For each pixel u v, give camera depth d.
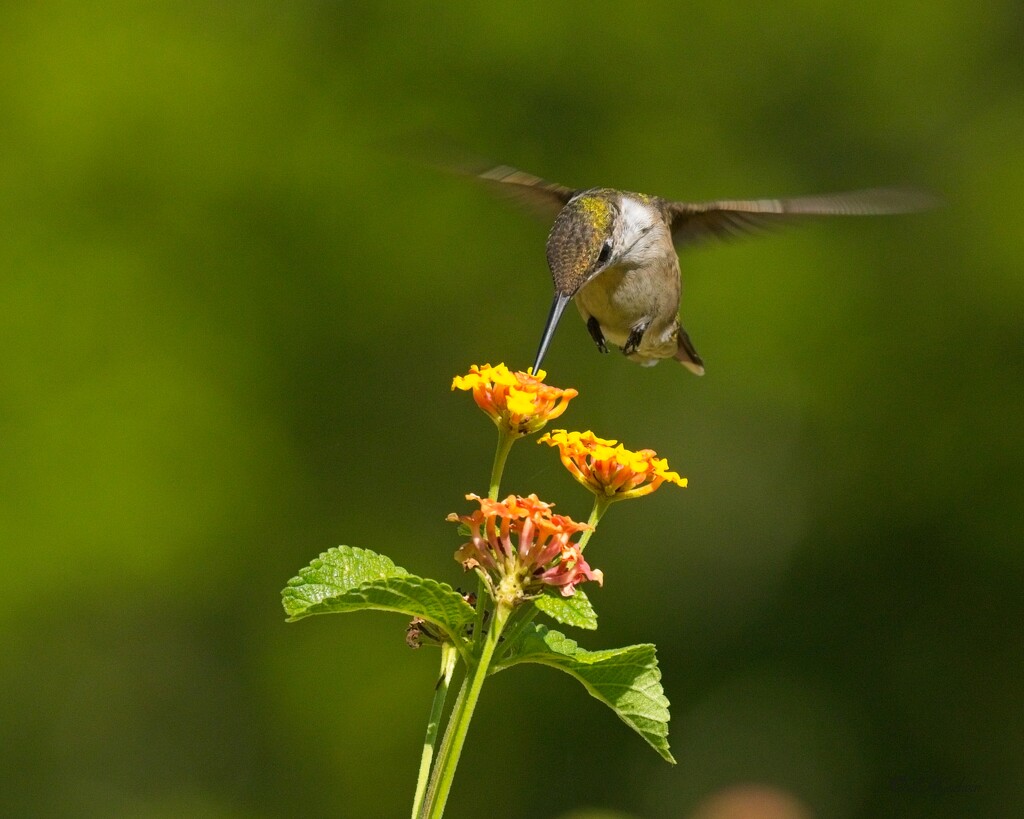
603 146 15.61
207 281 14.82
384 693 13.89
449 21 15.58
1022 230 14.96
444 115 15.45
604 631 14.48
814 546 14.77
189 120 15.02
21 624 13.77
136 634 14.02
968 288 15.00
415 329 15.09
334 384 14.87
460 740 3.38
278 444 14.55
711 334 15.13
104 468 14.00
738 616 14.72
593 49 15.66
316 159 15.13
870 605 14.49
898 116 15.79
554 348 15.15
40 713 13.67
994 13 15.94
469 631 3.71
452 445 14.88
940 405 14.75
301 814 13.67
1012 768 13.73
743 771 13.83
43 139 14.88
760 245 15.13
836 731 14.03
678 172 15.50
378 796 13.67
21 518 13.83
